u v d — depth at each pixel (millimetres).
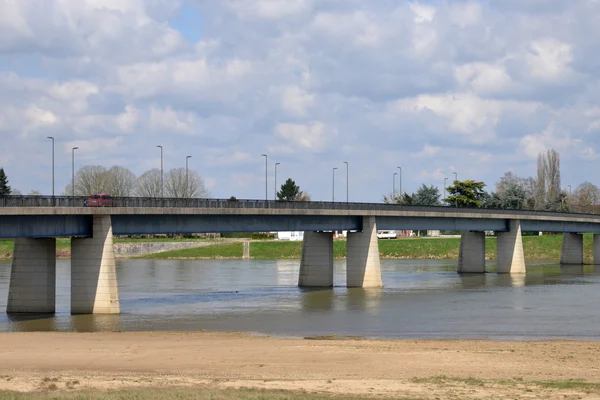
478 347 65062
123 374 53781
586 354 61688
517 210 169750
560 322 84438
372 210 129125
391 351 62500
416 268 178750
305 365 56938
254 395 46219
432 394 48125
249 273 166375
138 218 93250
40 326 78375
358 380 52031
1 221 75688
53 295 88188
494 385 50531
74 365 56812
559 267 185875
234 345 65250
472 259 165125
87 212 84438
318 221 122188
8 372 54219
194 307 97688
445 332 77125
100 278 86938
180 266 192500
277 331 77312
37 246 87562
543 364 57625
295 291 121438
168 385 50125
